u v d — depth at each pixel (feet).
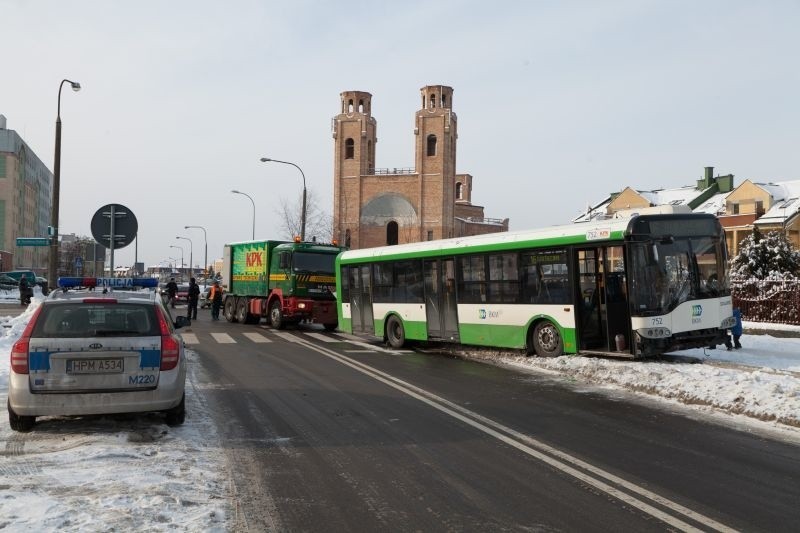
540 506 18.28
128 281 31.86
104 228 45.24
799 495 19.25
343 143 260.42
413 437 26.30
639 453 23.93
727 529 16.58
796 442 25.64
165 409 25.70
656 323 42.91
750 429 27.89
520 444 25.21
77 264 102.32
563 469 21.84
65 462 21.52
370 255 67.62
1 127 375.45
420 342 66.59
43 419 28.12
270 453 23.71
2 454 22.56
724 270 46.09
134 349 25.08
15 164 372.79
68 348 24.50
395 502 18.61
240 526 16.66
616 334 45.37
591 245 46.16
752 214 181.57
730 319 45.85
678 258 44.39
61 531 15.61
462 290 56.29
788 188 189.47
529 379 42.06
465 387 38.88
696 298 44.42
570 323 47.39
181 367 26.43
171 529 15.94
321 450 24.21
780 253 108.47
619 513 17.71
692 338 43.93
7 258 340.59
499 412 31.45
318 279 83.76
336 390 37.58
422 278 60.34
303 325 95.45
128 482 19.38
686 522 17.06
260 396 35.42
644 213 46.03
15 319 66.23
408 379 42.04
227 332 79.41
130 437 25.02
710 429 27.89
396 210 254.88
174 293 109.50
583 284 47.50
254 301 92.38
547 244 49.19
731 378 36.11
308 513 17.67
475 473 21.40
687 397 34.45
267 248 89.15
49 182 489.26
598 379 41.16
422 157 251.60
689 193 213.25
